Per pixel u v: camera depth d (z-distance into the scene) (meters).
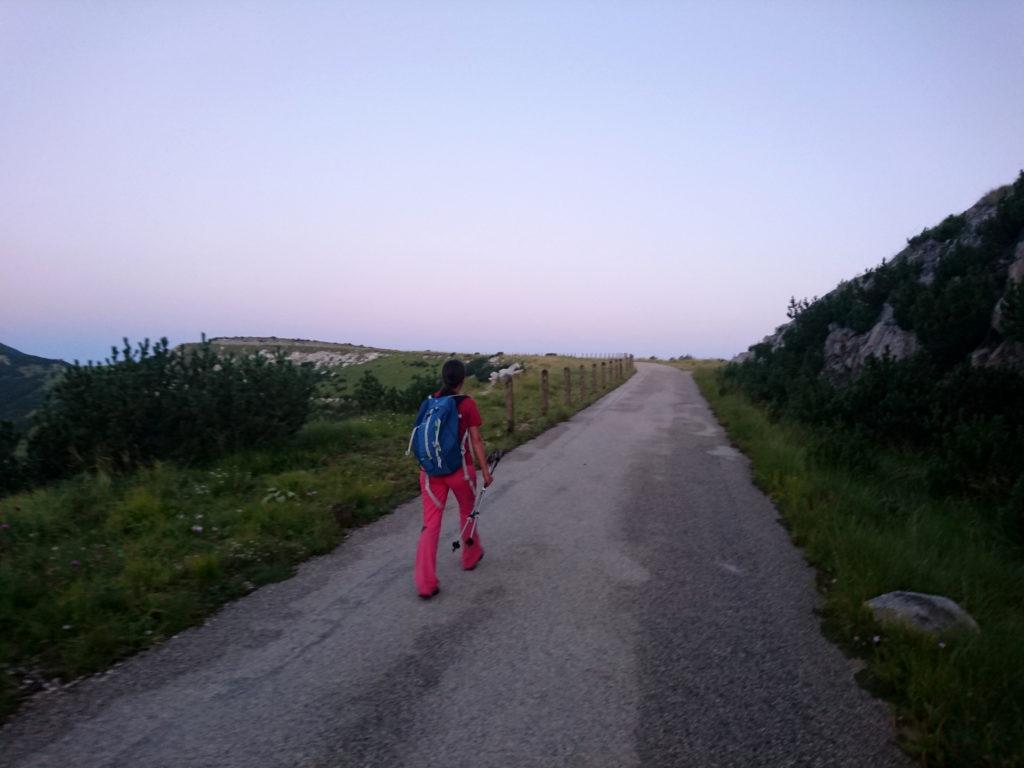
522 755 3.32
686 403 22.36
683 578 5.85
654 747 3.40
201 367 10.41
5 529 6.38
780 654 4.42
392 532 7.22
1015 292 11.44
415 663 4.26
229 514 7.16
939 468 8.92
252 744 3.40
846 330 21.77
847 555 6.03
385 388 20.14
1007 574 6.12
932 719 3.54
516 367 41.03
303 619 4.94
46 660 4.23
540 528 7.38
